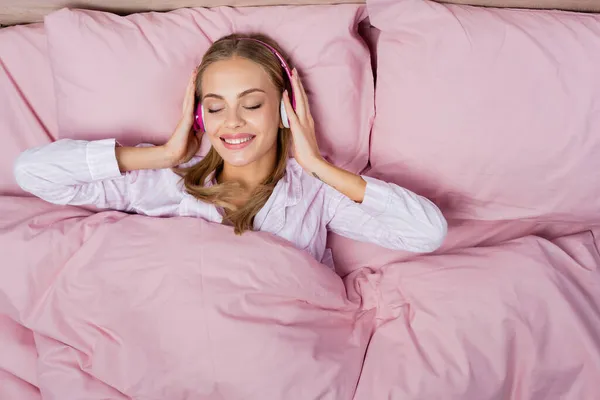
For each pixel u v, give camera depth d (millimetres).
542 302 1003
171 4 1201
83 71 1120
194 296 956
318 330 991
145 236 1021
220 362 934
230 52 983
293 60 1131
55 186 1058
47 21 1118
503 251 1078
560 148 1062
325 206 1181
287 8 1141
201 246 992
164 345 948
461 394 930
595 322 1013
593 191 1096
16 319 1050
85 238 1065
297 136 1038
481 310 995
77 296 1009
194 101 1053
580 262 1097
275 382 926
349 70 1140
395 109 1121
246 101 975
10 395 1025
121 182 1125
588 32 1050
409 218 1052
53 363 993
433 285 1052
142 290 977
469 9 1085
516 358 980
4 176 1229
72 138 1156
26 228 1062
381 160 1177
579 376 970
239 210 1083
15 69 1229
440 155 1109
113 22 1137
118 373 958
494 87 1051
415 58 1086
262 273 985
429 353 976
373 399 943
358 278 1171
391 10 1096
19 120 1232
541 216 1153
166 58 1131
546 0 1167
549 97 1045
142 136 1163
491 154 1085
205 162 1141
